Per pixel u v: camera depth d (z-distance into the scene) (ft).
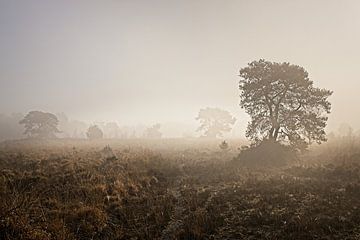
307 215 39.29
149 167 74.54
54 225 35.45
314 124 92.89
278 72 93.04
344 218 37.70
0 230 33.06
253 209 43.57
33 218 37.37
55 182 54.34
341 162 72.54
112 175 60.59
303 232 34.35
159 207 45.44
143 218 41.75
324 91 93.76
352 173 61.57
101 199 46.06
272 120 96.84
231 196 50.72
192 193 53.88
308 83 93.50
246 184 58.59
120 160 80.79
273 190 52.54
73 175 58.70
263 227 37.09
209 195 53.01
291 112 95.04
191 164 90.22
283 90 94.73
